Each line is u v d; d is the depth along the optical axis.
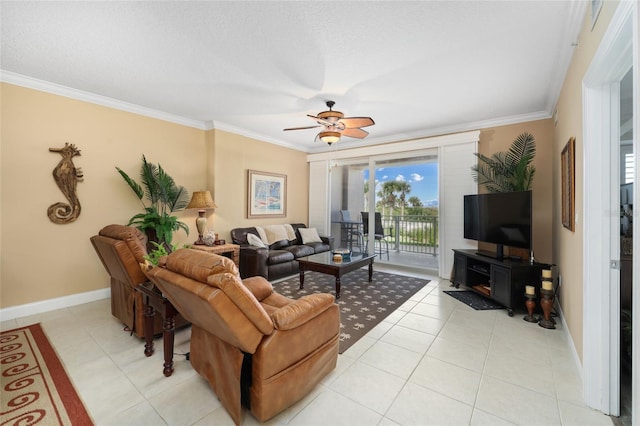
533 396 1.69
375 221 5.55
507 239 3.28
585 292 1.68
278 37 2.17
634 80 0.99
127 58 2.49
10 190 2.80
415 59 2.47
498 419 1.50
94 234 3.34
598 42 1.50
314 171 6.14
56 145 3.06
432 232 5.00
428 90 3.12
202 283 1.33
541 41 2.18
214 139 4.39
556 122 3.20
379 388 1.75
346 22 1.98
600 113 1.66
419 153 4.85
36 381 1.80
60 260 3.10
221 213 4.53
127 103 3.57
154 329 2.30
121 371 1.92
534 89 3.07
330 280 4.24
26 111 2.87
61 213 3.09
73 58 2.48
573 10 1.81
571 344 2.20
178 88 3.12
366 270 4.94
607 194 1.64
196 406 1.60
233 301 1.27
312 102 3.51
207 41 2.22
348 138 5.41
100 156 3.39
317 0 1.77
